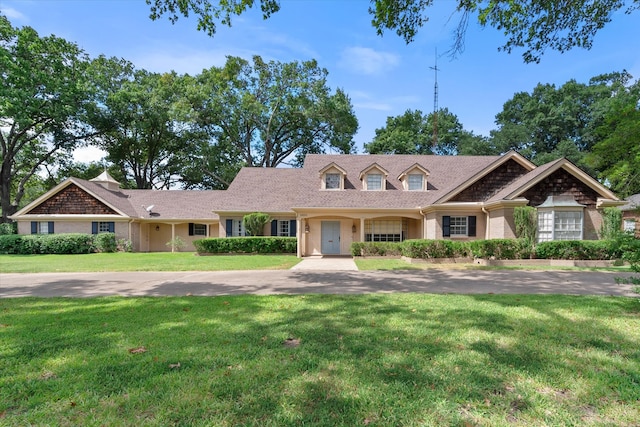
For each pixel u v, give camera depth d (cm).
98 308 630
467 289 830
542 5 766
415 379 324
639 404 285
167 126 3700
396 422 257
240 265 1407
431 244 1502
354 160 2344
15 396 298
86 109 3184
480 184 1738
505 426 253
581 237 1512
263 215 2119
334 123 3688
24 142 3219
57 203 2517
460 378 326
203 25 825
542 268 1270
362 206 1881
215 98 3409
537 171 1612
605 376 333
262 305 643
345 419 261
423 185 2034
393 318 540
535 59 864
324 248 2056
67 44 2988
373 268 1290
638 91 2086
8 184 3166
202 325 508
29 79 2725
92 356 386
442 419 261
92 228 2481
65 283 966
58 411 274
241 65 3569
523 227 1472
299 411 272
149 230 2708
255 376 332
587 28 805
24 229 2483
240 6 790
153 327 499
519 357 378
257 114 3544
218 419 261
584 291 799
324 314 569
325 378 327
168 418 263
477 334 457
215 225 2653
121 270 1259
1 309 630
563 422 259
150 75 3775
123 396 297
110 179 2933
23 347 416
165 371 345
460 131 4878
